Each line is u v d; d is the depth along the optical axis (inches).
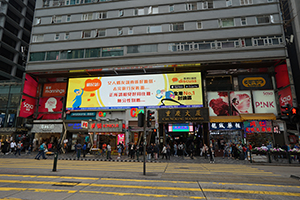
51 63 1035.3
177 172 389.4
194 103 916.0
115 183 276.2
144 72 1005.8
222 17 957.2
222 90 947.3
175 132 984.3
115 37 1024.9
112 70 980.6
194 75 950.4
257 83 924.6
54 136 1107.9
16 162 528.4
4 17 1631.4
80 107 1003.9
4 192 222.8
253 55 888.3
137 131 940.0
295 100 801.6
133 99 965.8
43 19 1125.7
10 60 1635.1
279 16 916.0
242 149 711.1
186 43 959.6
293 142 820.0
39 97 1079.0
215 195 223.8
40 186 253.0
